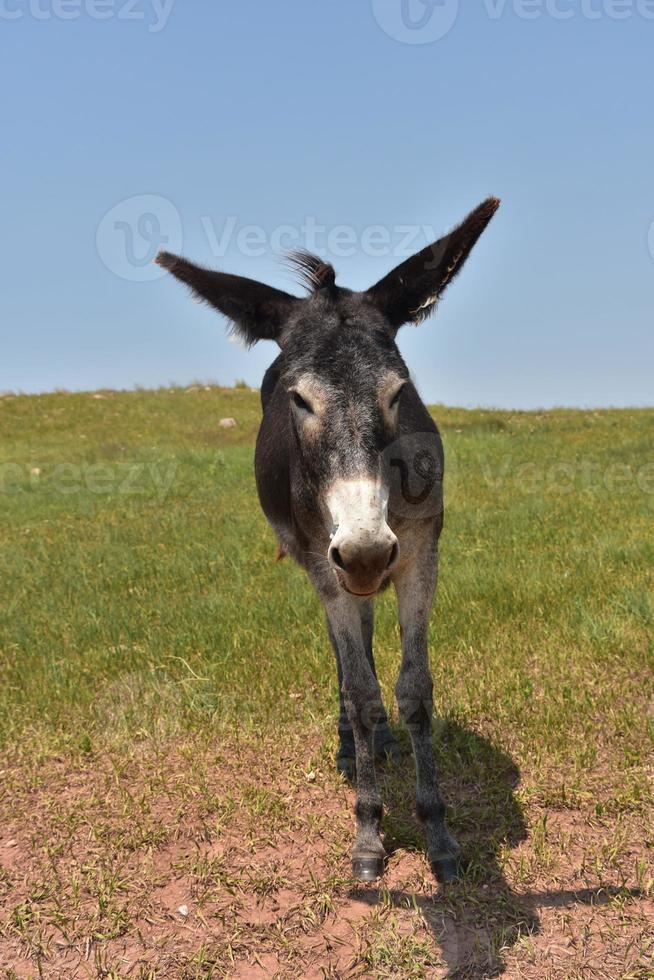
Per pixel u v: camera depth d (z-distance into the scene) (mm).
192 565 7949
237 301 3643
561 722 4469
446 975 2924
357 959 3018
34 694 5223
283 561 7918
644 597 5980
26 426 21484
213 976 3000
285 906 3324
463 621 5879
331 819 3875
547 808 3830
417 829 3787
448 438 16484
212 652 5668
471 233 3436
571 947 2998
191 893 3426
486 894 3305
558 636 5520
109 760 4488
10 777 4355
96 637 6164
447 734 4484
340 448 2963
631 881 3318
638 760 4082
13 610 6891
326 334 3238
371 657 4578
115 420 21906
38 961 3094
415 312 3557
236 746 4527
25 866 3666
